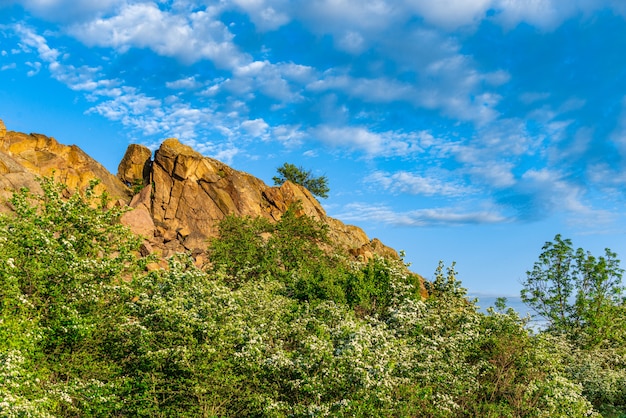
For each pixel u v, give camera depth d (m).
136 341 18.06
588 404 21.64
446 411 18.11
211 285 19.48
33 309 17.17
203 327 17.50
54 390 15.80
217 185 57.44
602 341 35.97
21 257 17.75
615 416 25.80
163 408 17.06
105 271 19.84
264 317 20.38
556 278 40.72
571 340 36.12
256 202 59.78
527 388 20.28
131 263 22.61
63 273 18.31
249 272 38.53
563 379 20.53
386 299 25.91
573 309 39.53
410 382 18.08
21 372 13.85
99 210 23.14
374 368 15.90
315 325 19.70
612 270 38.88
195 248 50.16
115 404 16.66
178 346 17.06
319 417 15.30
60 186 23.36
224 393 17.62
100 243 22.48
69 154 55.03
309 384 16.06
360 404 15.79
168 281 19.58
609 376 28.05
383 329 19.56
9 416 12.59
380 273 27.03
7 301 15.65
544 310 40.31
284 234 46.41
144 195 56.03
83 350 18.00
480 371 21.86
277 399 17.62
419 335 20.27
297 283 29.22
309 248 46.03
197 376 17.03
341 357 16.05
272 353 18.66
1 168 41.94
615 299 38.50
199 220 54.47
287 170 84.25
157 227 52.66
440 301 25.39
